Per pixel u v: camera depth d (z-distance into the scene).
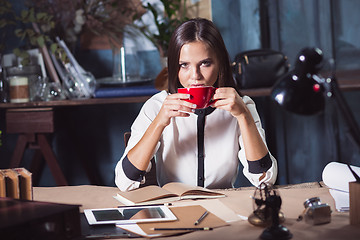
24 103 2.76
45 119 2.79
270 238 0.93
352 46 2.97
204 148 1.71
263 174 1.48
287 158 3.12
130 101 2.73
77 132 3.25
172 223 1.07
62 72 2.85
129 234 1.00
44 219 0.88
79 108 3.23
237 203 1.23
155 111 1.74
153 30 3.03
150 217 1.11
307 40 3.02
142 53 3.06
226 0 3.03
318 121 3.06
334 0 2.97
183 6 3.02
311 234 0.96
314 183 1.46
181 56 1.53
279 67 2.72
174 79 1.58
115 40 3.05
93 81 2.80
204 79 1.54
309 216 1.02
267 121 3.07
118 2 3.02
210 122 1.71
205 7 3.03
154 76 3.08
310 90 0.96
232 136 1.72
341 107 0.96
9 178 1.16
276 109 3.08
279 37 3.04
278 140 3.10
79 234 0.96
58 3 2.95
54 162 2.84
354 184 1.00
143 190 1.38
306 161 3.10
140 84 2.85
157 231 1.01
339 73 2.95
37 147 2.86
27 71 2.87
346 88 2.64
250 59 2.72
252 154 1.50
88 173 3.15
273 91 1.00
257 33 3.01
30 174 1.21
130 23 3.04
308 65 0.97
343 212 1.12
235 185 3.11
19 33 2.94
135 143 1.63
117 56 2.92
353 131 0.96
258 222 1.02
